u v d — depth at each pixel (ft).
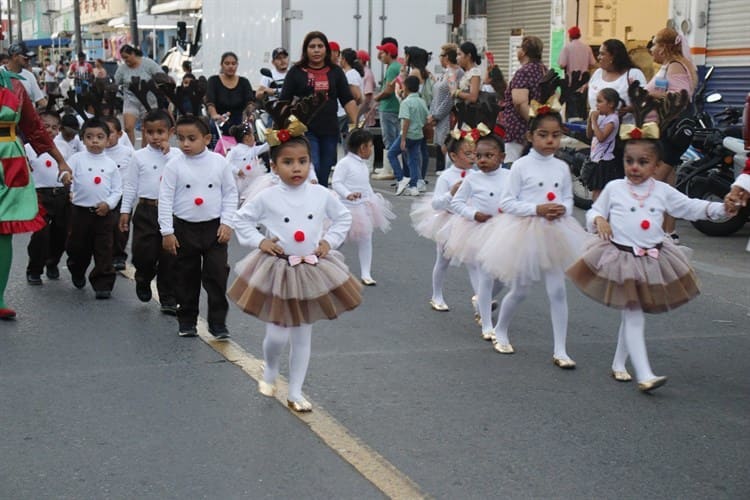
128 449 16.37
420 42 57.26
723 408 18.75
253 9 59.31
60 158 25.81
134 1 103.35
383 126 50.16
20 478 15.20
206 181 22.75
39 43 173.06
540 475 15.46
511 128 38.14
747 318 25.67
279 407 18.42
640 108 20.86
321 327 24.35
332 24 55.47
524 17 65.57
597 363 21.63
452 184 25.05
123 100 48.67
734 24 45.42
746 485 15.20
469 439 16.94
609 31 56.95
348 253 34.22
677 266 19.80
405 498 14.56
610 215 20.08
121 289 28.40
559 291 21.30
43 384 19.65
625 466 15.87
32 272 28.89
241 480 15.17
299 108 18.37
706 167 36.60
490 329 23.58
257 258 18.38
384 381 20.11
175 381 19.90
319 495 14.66
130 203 25.68
